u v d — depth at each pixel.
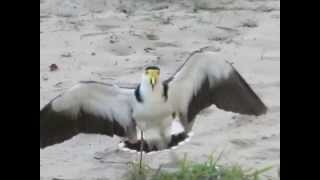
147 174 10.34
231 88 10.15
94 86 9.85
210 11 18.28
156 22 17.55
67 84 13.97
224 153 11.16
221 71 10.04
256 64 15.04
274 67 14.83
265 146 11.40
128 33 16.83
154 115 9.97
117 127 10.12
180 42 16.39
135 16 17.94
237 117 12.45
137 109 9.94
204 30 17.11
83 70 14.74
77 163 10.96
